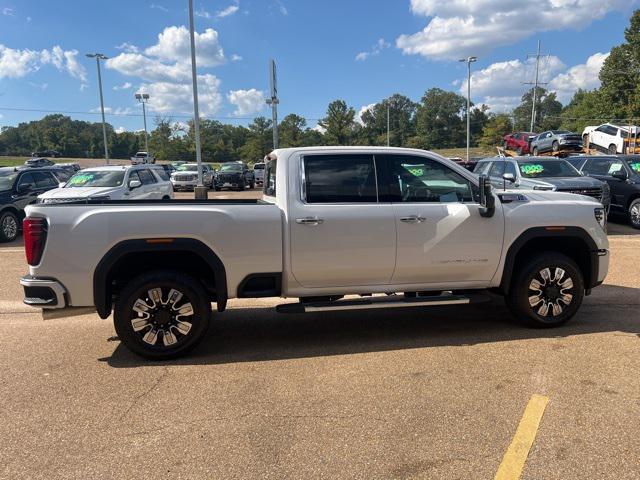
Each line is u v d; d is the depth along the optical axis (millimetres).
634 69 63594
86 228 4414
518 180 11641
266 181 5660
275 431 3367
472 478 2832
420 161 5066
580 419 3443
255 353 4844
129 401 3834
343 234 4785
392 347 4941
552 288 5320
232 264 4641
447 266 5059
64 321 6023
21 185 12961
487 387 3963
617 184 13039
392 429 3361
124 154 131750
